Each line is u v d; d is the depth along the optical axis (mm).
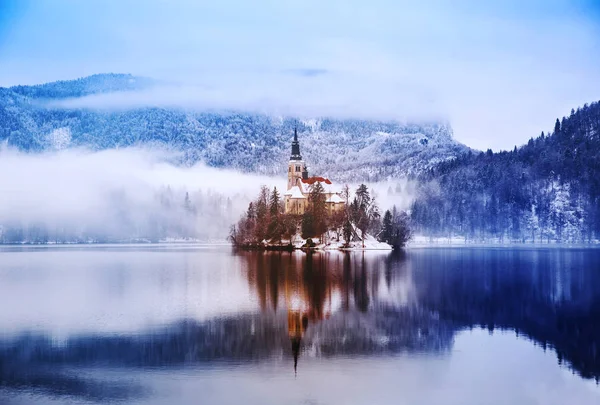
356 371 64438
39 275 160250
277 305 103188
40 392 58188
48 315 94188
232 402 55594
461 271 162625
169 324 86688
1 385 60125
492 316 93438
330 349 72750
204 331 82000
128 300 109688
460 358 69062
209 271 165000
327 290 121812
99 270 176000
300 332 81188
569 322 88562
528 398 56656
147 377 62375
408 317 92250
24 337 78688
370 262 192750
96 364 66938
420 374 63094
